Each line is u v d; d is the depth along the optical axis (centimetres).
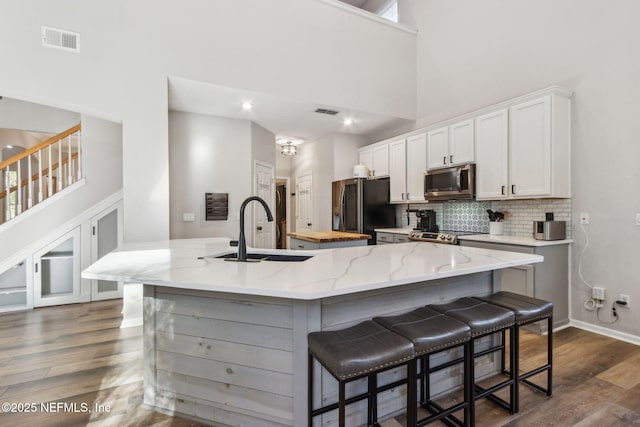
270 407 153
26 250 355
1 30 263
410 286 177
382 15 594
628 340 263
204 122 436
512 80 362
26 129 513
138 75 306
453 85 430
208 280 139
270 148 539
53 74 277
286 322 149
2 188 546
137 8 306
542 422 165
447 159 395
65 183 469
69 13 282
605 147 279
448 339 146
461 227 424
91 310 348
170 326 171
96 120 389
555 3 319
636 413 172
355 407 162
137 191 308
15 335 278
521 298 192
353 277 144
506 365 221
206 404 164
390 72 456
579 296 297
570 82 306
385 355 128
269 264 178
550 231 291
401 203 493
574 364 224
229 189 450
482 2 394
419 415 174
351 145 567
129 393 191
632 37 263
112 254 217
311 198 625
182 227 418
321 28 397
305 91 385
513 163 321
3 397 186
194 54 327
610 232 276
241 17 348
